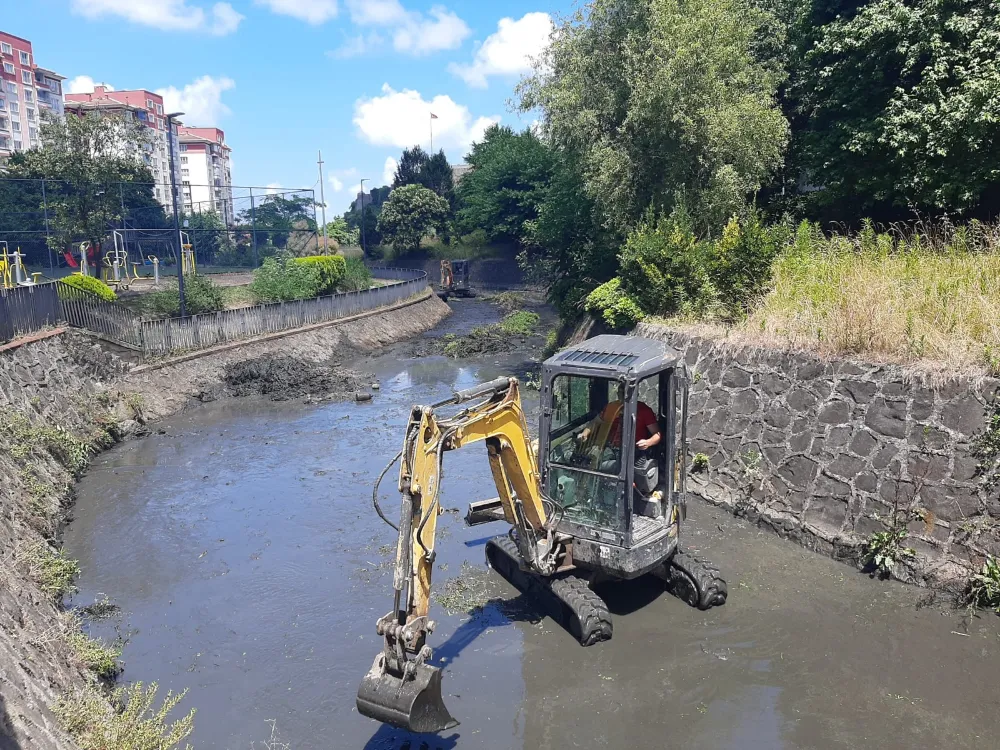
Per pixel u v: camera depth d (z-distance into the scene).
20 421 12.88
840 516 9.54
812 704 6.44
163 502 12.45
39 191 29.45
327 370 23.47
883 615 7.92
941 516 8.47
